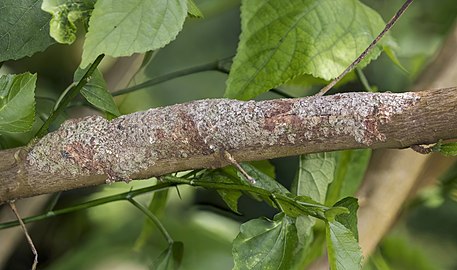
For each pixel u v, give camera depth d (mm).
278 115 690
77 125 717
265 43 764
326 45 772
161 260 808
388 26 725
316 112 687
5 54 746
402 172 918
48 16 746
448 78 920
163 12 690
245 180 753
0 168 721
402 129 675
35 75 705
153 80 868
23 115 708
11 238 973
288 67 762
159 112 708
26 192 724
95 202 793
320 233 879
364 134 680
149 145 705
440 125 668
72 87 751
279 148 696
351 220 742
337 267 705
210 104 703
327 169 835
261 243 729
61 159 713
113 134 709
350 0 793
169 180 758
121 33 685
